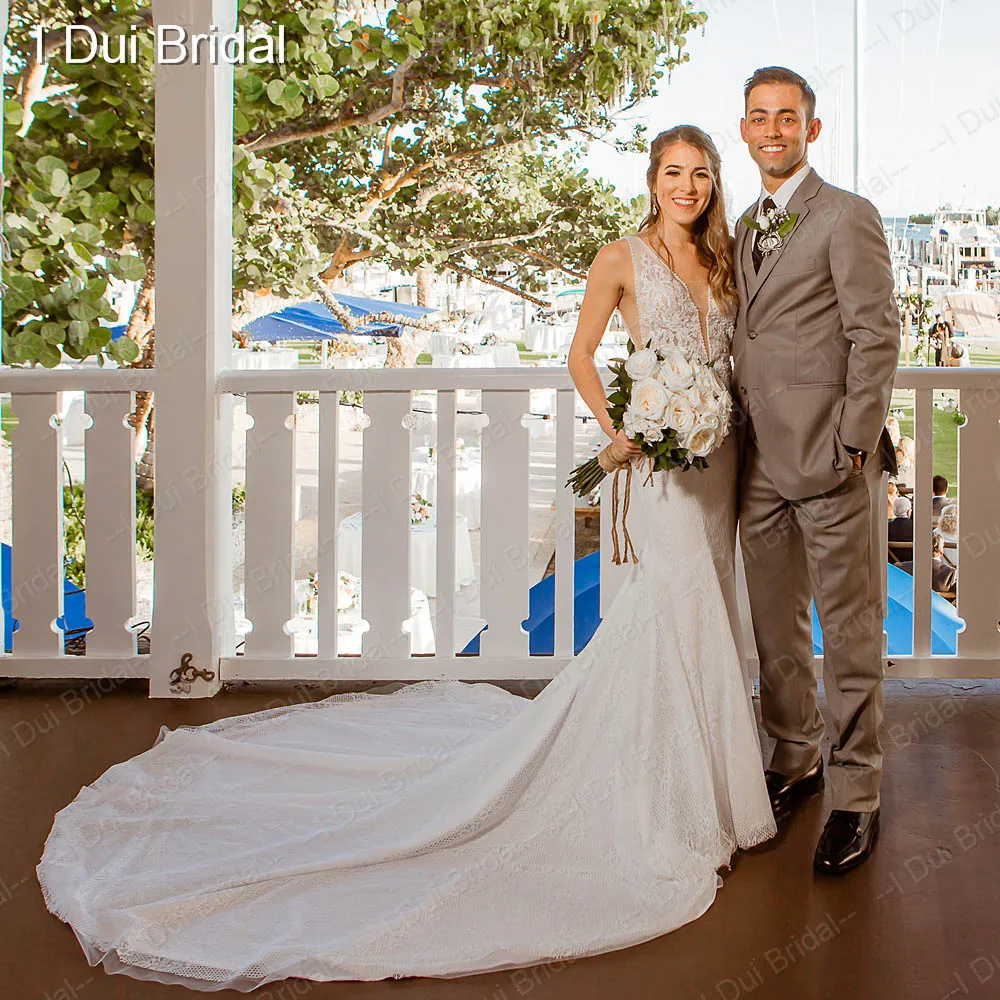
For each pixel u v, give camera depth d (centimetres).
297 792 254
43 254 430
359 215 628
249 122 502
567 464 341
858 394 214
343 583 452
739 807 225
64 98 524
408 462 340
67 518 652
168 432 333
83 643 415
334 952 181
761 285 226
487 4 555
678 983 178
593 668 224
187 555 336
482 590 347
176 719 320
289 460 340
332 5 512
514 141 602
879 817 242
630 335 238
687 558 225
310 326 686
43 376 340
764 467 232
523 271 644
